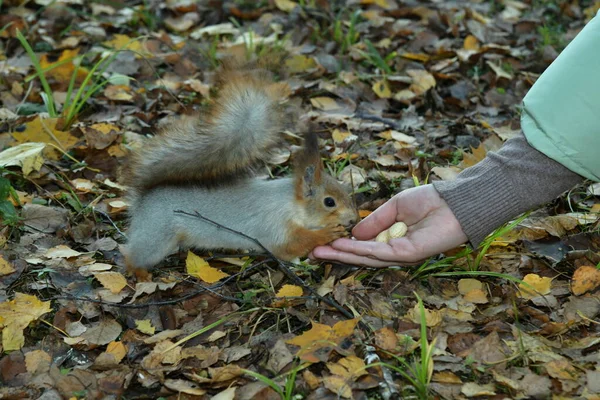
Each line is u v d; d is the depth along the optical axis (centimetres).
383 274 182
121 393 168
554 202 193
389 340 172
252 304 178
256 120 179
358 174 197
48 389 169
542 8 249
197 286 181
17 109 207
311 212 181
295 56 224
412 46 231
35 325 175
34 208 189
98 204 192
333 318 176
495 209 176
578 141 174
